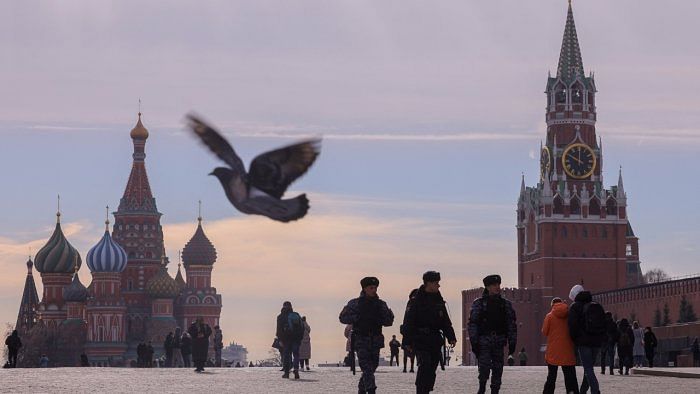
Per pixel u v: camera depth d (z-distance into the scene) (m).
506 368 71.12
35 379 48.81
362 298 27.00
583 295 30.08
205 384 44.16
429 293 25.33
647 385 43.47
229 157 10.12
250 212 9.93
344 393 38.12
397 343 80.69
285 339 49.16
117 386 42.44
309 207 9.99
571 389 30.77
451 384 44.50
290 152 10.20
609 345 55.12
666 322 168.62
